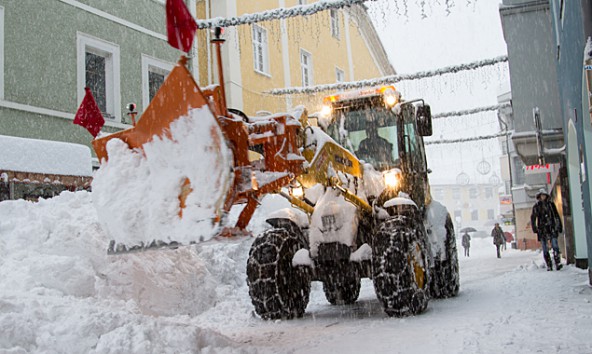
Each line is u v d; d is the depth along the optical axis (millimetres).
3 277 5621
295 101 20609
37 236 6352
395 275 5707
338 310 7008
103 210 4461
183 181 4230
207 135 4145
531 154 13242
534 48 13172
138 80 14781
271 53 20234
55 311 4312
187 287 6676
